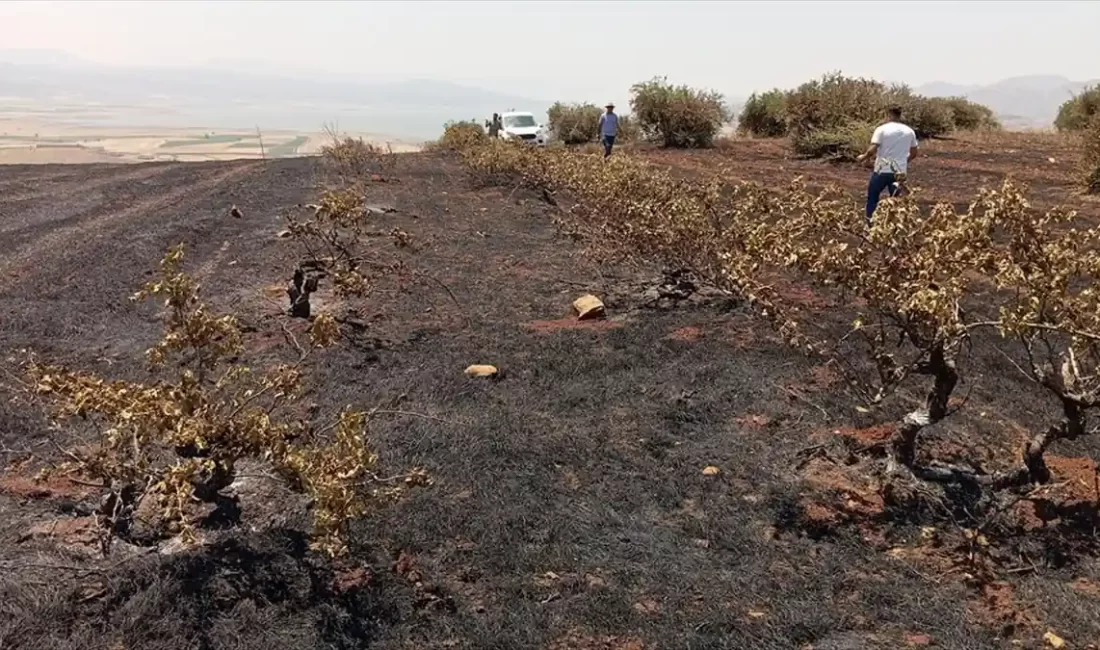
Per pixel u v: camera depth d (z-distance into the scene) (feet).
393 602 10.66
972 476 13.92
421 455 14.84
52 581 10.75
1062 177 49.62
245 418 11.82
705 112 78.95
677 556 11.98
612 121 66.90
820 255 13.75
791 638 10.23
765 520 12.98
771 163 64.28
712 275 23.12
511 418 16.40
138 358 20.01
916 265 12.96
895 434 13.94
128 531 12.03
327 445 14.35
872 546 12.30
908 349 19.90
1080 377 12.89
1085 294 12.42
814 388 17.79
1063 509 13.10
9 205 45.91
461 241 34.04
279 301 25.12
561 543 12.23
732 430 16.06
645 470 14.47
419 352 20.68
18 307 24.00
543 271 29.12
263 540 11.69
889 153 30.30
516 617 10.50
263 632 10.00
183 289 12.72
